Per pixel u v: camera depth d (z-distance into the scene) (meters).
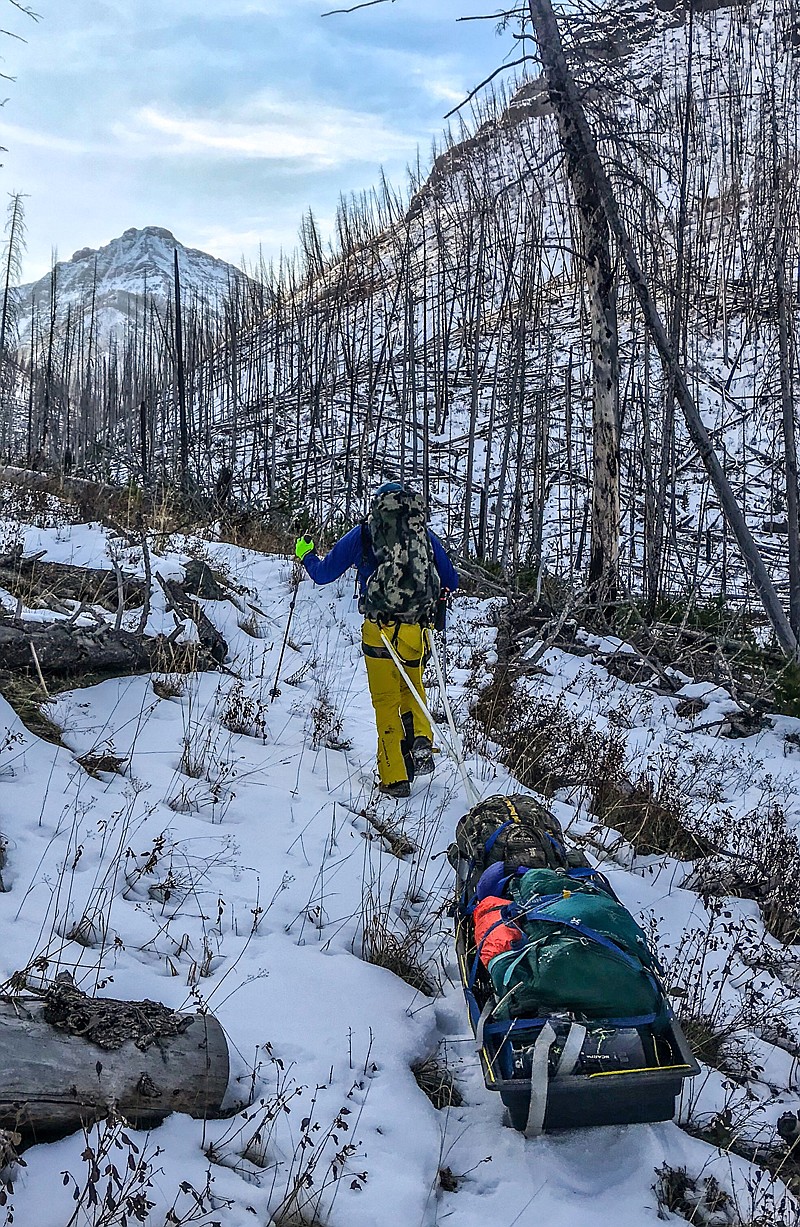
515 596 13.24
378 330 48.22
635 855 6.36
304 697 8.02
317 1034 3.77
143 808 5.15
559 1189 3.27
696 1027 4.35
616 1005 3.38
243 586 10.92
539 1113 3.21
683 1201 3.32
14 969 3.47
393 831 5.69
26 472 15.20
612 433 13.52
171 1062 3.14
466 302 38.78
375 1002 4.05
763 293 35.62
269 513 17.19
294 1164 3.11
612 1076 3.24
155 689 6.93
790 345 13.58
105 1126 2.89
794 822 7.48
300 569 12.16
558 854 4.37
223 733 6.56
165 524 12.90
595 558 13.80
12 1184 2.62
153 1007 3.30
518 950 3.55
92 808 4.96
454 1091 3.77
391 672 6.11
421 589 5.94
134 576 8.48
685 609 13.56
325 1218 2.95
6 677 6.17
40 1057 2.89
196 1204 2.77
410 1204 3.05
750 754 9.11
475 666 9.95
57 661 6.50
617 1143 3.53
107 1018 3.15
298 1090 3.21
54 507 13.10
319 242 57.66
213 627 8.29
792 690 10.29
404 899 4.96
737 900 5.97
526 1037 3.38
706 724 9.88
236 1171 3.03
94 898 4.18
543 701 8.89
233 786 5.79
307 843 5.29
